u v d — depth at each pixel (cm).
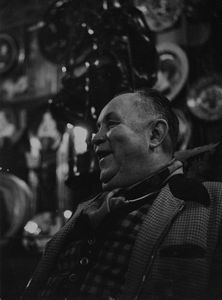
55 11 336
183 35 354
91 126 208
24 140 419
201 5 327
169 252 116
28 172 401
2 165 399
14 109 432
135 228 127
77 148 212
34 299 133
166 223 119
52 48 349
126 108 138
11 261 342
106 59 210
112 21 219
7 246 362
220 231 118
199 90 333
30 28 440
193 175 162
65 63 222
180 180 129
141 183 134
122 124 136
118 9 221
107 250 127
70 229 145
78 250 134
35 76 435
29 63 439
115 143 135
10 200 382
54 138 397
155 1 359
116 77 207
